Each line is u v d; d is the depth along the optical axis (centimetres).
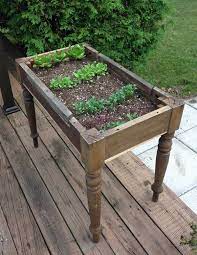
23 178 220
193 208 209
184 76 385
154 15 299
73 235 182
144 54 326
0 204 202
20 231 186
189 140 269
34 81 182
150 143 266
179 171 238
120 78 196
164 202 200
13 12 263
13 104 284
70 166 229
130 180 215
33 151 242
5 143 251
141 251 174
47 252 175
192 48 454
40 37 268
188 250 173
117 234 182
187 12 589
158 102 167
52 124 268
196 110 311
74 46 224
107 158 149
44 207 199
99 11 265
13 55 309
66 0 250
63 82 190
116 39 293
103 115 166
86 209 197
